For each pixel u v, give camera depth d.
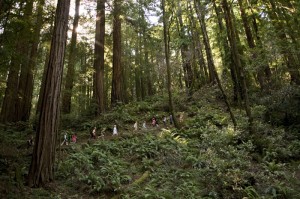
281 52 16.56
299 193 8.62
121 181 11.12
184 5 25.59
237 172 9.79
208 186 9.72
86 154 13.51
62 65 11.20
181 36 27.14
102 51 23.78
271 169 10.48
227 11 15.02
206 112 21.25
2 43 11.90
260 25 22.05
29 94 22.94
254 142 12.92
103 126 20.22
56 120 10.84
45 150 10.30
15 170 10.58
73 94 22.36
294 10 17.14
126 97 36.25
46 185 10.03
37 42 18.06
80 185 10.53
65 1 11.51
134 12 24.48
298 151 11.85
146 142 15.33
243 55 19.58
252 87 24.20
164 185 10.70
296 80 17.17
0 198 8.41
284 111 15.08
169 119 21.56
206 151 13.01
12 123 20.14
